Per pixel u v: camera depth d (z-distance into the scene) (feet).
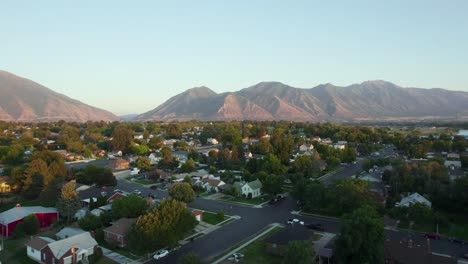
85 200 284.00
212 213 267.59
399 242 179.63
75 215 253.85
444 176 315.99
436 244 200.95
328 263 176.04
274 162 395.75
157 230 182.19
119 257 187.11
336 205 247.91
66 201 247.70
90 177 343.26
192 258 157.38
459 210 261.65
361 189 253.44
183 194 283.18
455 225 236.84
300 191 280.31
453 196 264.93
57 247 180.14
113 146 640.58
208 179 361.92
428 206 240.12
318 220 247.50
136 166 465.88
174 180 379.96
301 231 205.87
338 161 469.57
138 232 182.60
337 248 173.27
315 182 273.75
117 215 231.30
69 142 650.43
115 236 204.44
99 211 258.16
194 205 292.61
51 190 284.00
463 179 270.26
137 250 181.88
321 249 182.39
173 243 186.70
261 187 331.98
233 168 458.09
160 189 352.69
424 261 164.55
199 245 202.39
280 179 322.14
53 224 238.89
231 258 183.93
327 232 221.66
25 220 222.07
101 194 304.30
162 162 461.78
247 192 319.88
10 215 233.35
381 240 169.89
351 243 165.78
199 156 538.88
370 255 165.27
